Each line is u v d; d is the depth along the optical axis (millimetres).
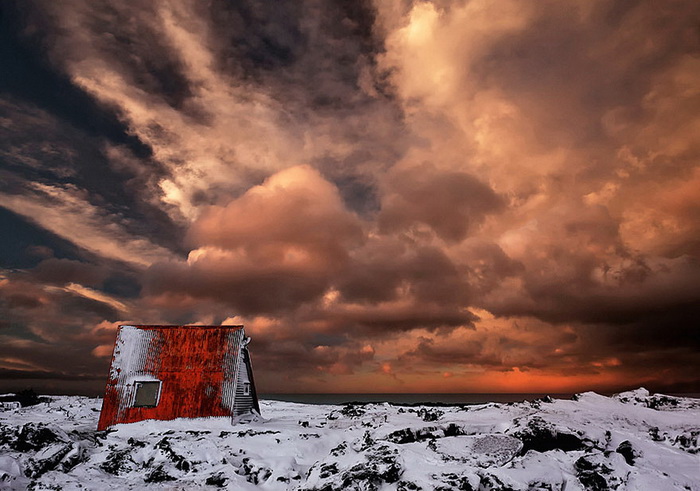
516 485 11633
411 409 28141
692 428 20453
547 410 23375
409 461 13133
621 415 22672
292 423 24297
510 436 16016
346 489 11703
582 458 13320
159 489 13055
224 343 24703
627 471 12867
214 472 14156
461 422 19812
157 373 23531
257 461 15453
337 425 23000
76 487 12695
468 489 11188
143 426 21578
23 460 13938
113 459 15109
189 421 22078
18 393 38375
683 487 12344
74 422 25281
